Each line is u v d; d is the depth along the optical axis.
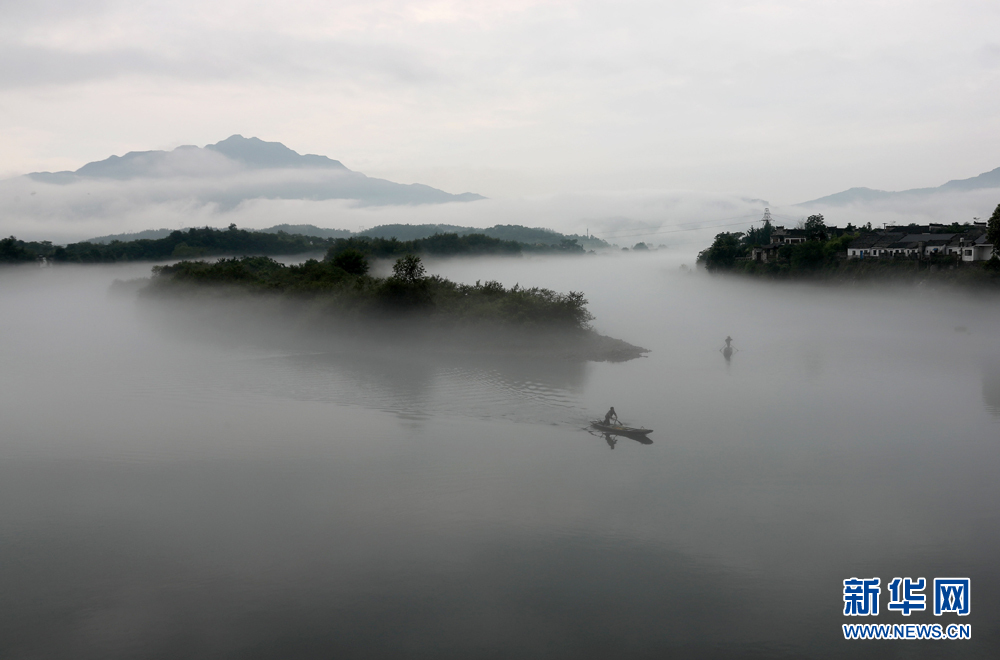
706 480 45.59
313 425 58.16
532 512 40.97
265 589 33.41
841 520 39.88
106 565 35.59
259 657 28.53
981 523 39.34
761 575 34.34
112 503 42.78
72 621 31.05
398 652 28.69
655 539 37.84
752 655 28.45
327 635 29.95
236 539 38.16
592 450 51.38
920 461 49.03
